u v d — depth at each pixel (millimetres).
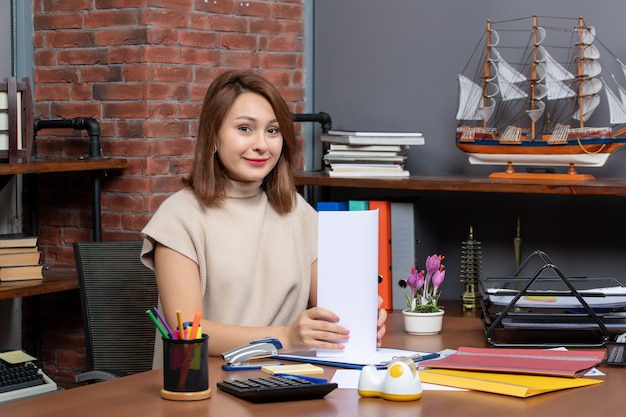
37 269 3512
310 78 4105
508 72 3502
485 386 1870
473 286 3537
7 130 3348
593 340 2439
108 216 3811
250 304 2479
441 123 3803
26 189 4090
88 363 2861
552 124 3535
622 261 3477
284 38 4035
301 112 4105
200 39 3793
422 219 3615
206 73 3826
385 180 3453
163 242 2379
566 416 1696
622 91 3330
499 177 3426
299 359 2141
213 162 2436
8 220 4062
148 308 2885
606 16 3445
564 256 3582
